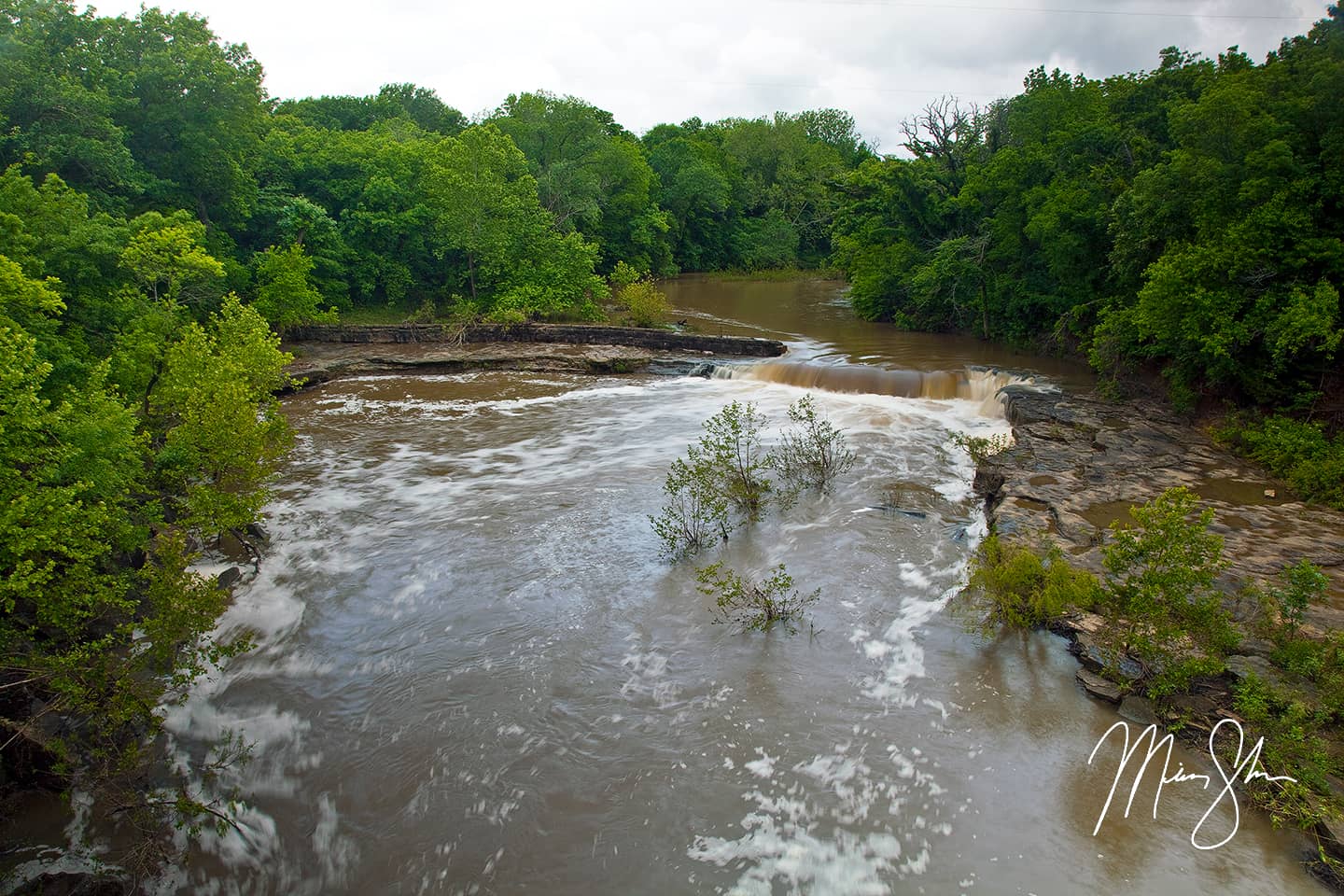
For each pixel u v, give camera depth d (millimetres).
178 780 8539
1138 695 9219
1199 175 17609
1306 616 10156
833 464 17266
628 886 7086
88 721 8648
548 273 36969
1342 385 17000
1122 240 21547
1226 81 18125
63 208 18406
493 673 10242
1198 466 16312
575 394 24844
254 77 31688
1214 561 9414
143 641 10875
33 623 9680
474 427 21266
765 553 13289
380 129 53719
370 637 11164
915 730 8922
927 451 18281
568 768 8508
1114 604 9797
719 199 66000
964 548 13227
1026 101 29453
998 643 10484
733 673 10055
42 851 7688
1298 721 8125
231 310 19922
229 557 13445
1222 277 17172
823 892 6949
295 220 33812
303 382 25703
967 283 30906
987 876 7047
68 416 10477
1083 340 25594
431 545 13945
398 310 37781
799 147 77688
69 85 23344
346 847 7656
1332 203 16625
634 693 9742
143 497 13555
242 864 7504
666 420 21516
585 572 12852
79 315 17734
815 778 8234
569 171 49844
